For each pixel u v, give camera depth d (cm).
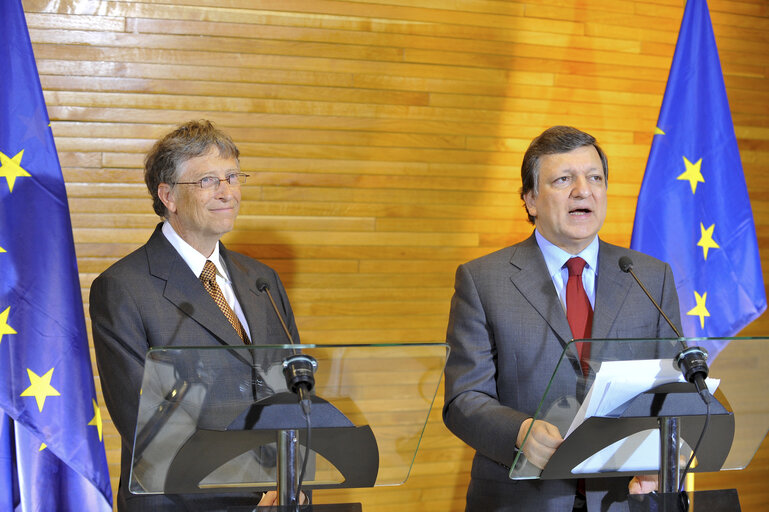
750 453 160
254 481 146
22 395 215
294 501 140
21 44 225
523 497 189
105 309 191
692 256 271
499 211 322
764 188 345
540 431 149
